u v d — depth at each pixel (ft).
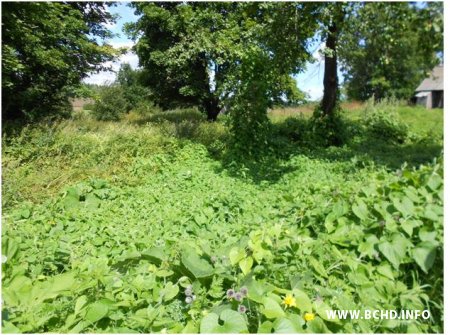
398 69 83.66
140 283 8.13
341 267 8.63
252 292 7.21
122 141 24.68
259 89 26.16
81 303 7.37
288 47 28.48
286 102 50.49
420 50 19.76
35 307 7.62
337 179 20.47
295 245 9.00
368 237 8.89
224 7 40.52
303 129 33.73
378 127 39.55
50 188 18.33
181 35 41.14
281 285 8.21
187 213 14.44
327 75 33.58
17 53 26.50
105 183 17.78
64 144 22.30
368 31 25.31
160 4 46.44
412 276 8.30
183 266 8.63
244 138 25.88
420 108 68.49
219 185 19.47
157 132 27.99
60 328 7.25
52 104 33.68
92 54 34.71
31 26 25.05
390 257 8.18
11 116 30.17
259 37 29.86
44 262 10.04
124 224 13.84
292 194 15.99
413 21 18.93
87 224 13.33
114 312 7.43
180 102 54.03
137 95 69.67
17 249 9.94
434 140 36.19
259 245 8.55
